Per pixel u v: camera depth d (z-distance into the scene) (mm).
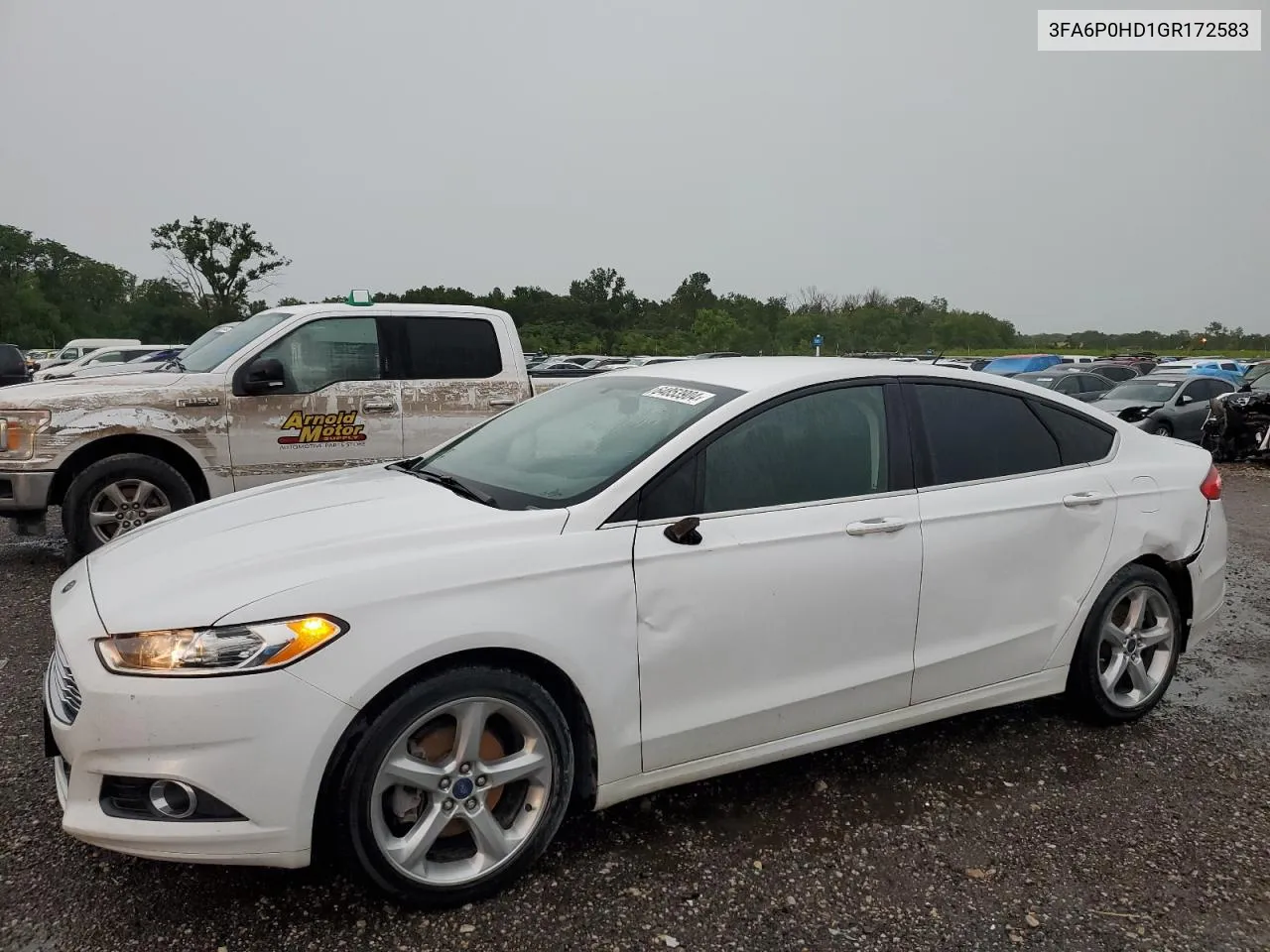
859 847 2945
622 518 2803
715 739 2939
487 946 2404
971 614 3432
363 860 2412
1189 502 4020
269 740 2271
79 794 2357
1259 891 2775
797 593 3016
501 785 2635
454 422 7160
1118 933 2551
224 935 2414
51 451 5945
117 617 2373
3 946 2346
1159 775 3510
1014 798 3299
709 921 2543
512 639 2529
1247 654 5012
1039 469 3695
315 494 3268
